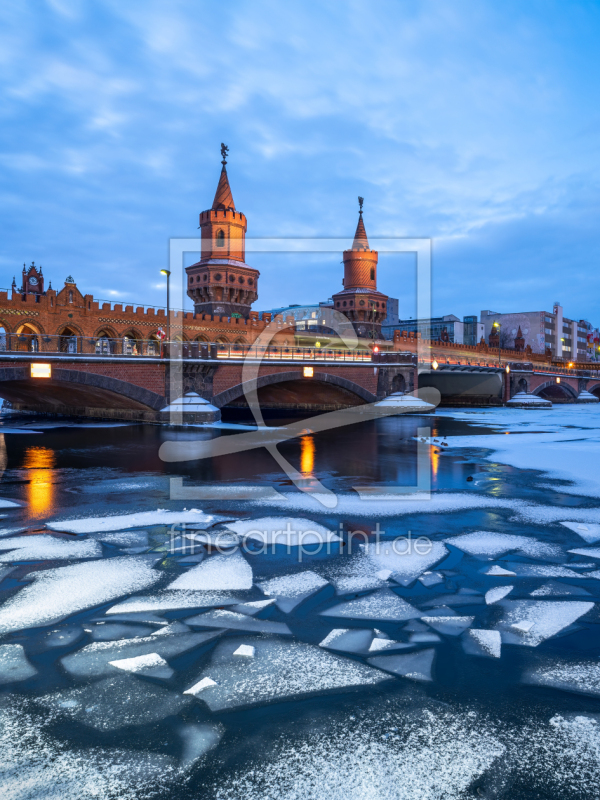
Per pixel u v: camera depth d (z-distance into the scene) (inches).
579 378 3924.7
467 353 3157.0
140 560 375.9
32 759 174.2
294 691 214.4
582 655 246.1
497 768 169.6
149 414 1688.0
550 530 459.5
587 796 157.5
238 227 2640.3
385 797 156.4
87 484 668.7
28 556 385.4
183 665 235.5
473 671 230.8
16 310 1620.3
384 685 219.5
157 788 160.9
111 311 1889.8
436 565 369.7
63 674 227.3
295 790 159.6
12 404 2411.4
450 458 911.0
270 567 363.6
